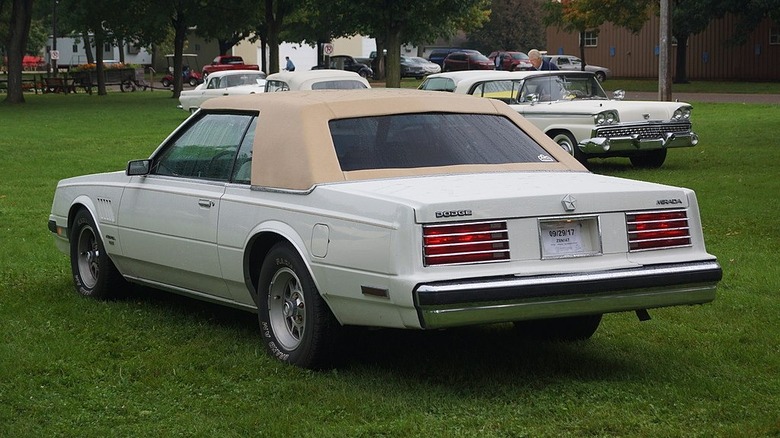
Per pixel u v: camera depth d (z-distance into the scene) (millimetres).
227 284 6422
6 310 7336
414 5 35438
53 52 56969
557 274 5242
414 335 6648
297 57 84188
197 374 5758
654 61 61469
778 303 7477
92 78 57000
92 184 7695
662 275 5461
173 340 6531
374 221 5246
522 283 5133
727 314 7176
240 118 6578
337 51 86875
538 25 100125
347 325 5684
